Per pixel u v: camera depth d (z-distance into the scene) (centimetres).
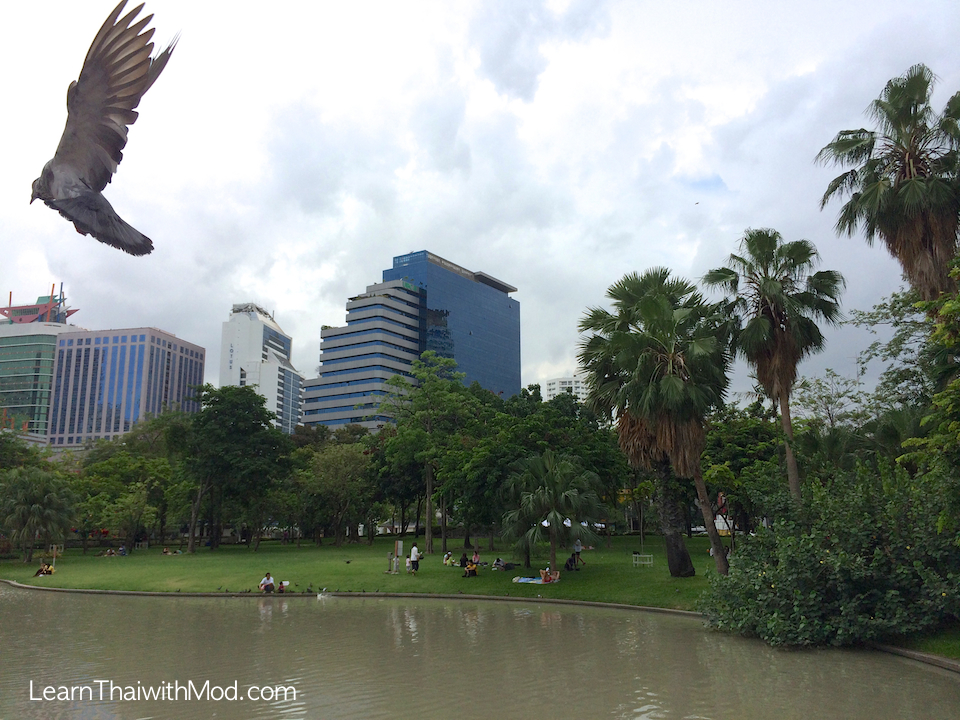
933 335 1515
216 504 6756
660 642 1995
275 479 6431
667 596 2767
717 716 1238
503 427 4047
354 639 2078
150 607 3005
